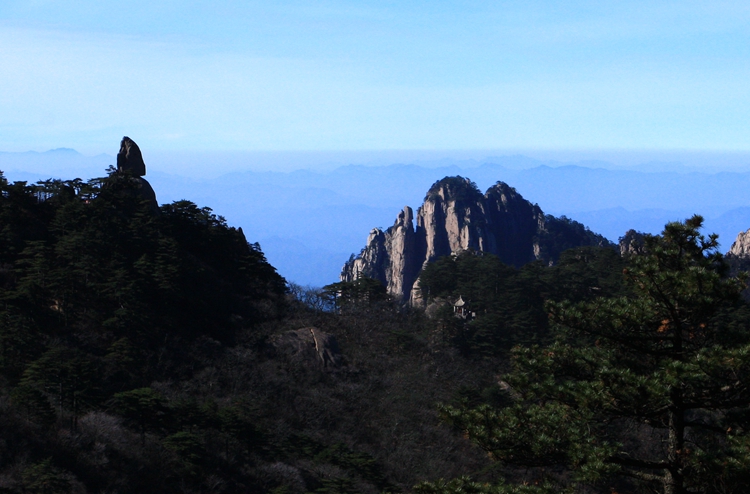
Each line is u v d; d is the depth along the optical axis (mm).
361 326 97500
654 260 19172
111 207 90812
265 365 73938
